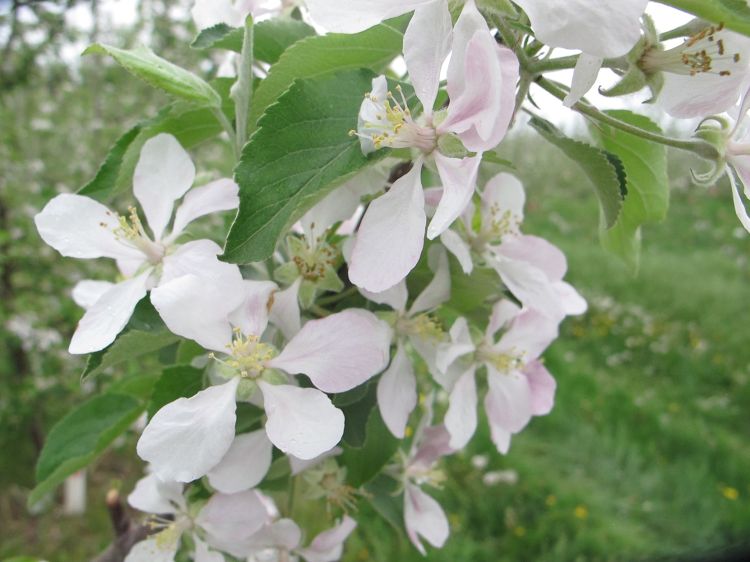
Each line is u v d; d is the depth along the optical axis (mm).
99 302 130
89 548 588
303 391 121
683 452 712
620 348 978
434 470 171
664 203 162
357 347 122
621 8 92
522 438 719
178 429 116
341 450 146
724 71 123
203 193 140
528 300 145
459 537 572
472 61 102
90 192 152
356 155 114
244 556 147
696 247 1442
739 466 675
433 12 111
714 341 986
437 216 108
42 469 168
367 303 143
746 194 129
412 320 142
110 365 130
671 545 587
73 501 616
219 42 151
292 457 141
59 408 673
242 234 108
